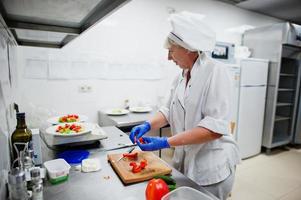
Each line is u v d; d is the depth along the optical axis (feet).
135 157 3.45
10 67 3.73
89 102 8.23
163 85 9.92
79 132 4.11
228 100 3.35
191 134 3.23
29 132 3.15
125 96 8.99
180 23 3.26
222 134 3.25
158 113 4.51
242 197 7.10
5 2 1.95
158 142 3.34
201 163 3.67
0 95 2.43
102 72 8.33
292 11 12.26
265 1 10.66
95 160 3.32
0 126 2.30
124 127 6.95
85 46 7.88
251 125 10.25
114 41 8.43
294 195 7.25
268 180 8.24
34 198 2.26
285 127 12.27
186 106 3.75
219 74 3.39
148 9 9.02
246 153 10.31
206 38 3.32
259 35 11.17
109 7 2.03
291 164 9.77
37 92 7.25
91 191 2.61
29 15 2.51
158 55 9.57
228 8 11.55
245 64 9.53
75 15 2.48
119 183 2.80
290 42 10.12
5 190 2.39
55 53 7.36
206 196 2.26
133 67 9.00
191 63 3.76
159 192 2.25
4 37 2.88
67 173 2.87
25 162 2.58
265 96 10.71
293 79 11.70
